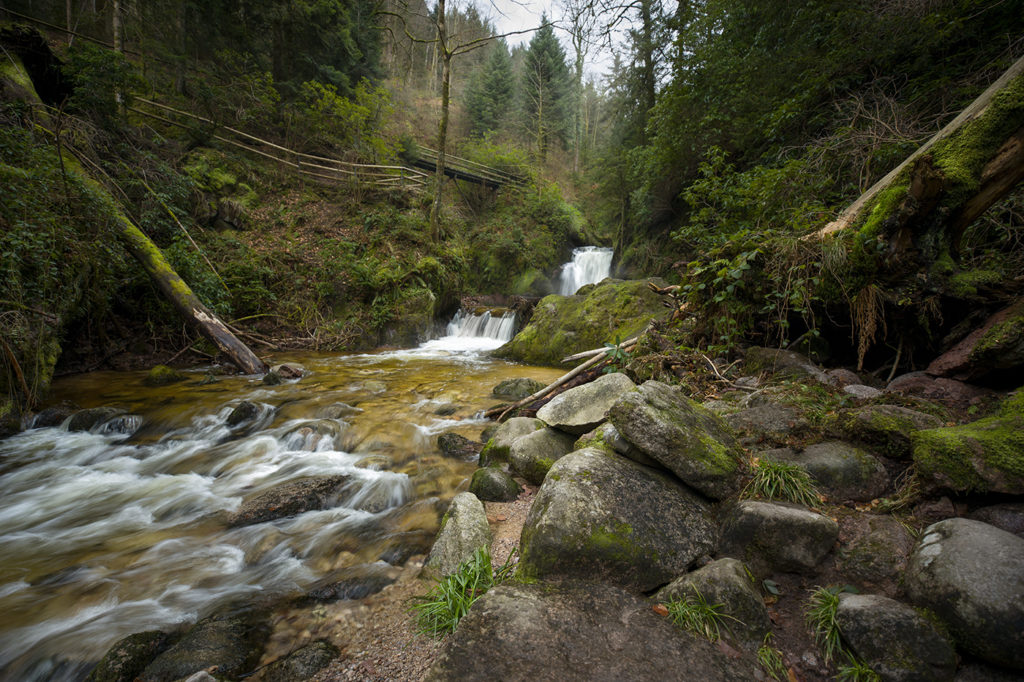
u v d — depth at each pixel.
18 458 5.09
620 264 18.81
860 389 3.64
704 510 2.78
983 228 4.77
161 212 10.77
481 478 4.08
